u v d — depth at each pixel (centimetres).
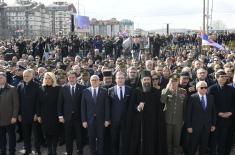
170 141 901
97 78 920
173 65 1625
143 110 866
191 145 899
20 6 11212
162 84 1105
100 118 909
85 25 4516
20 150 1042
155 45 3425
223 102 919
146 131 862
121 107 898
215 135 936
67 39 3278
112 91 915
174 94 892
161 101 885
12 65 1319
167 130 896
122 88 911
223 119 925
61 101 940
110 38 3519
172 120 889
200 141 902
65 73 1136
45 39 3203
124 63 1521
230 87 931
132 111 883
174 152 905
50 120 948
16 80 1195
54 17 12494
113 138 915
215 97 926
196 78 1097
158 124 867
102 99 912
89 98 912
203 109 887
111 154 945
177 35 3962
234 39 4041
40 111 952
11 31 8400
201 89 887
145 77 870
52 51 3048
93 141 915
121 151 892
